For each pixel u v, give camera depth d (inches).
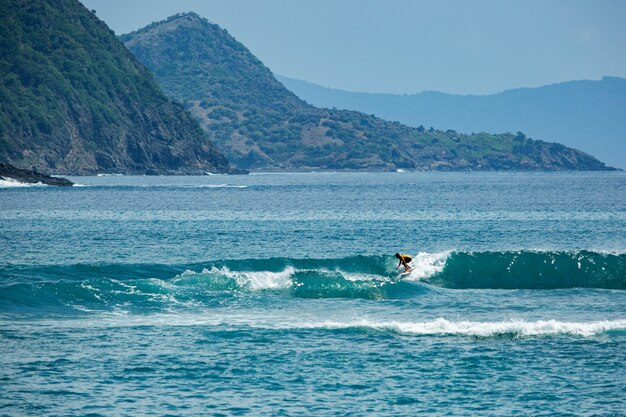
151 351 2098.9
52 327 2351.1
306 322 2427.4
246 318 2482.8
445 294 2886.3
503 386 1841.8
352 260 3307.1
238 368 1963.6
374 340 2207.2
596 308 2637.8
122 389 1817.2
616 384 1849.2
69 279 3046.3
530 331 2272.4
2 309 2546.8
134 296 2733.8
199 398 1766.7
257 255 4074.8
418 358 2044.8
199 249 4328.3
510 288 3019.2
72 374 1910.7
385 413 1688.0
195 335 2262.6
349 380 1882.4
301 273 3016.7
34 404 1724.9
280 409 1707.7
